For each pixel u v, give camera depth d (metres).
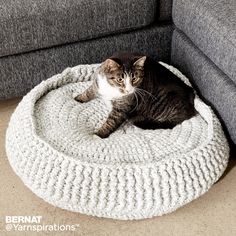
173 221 1.37
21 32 1.60
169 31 1.87
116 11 1.69
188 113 1.60
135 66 1.47
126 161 1.41
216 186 1.49
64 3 1.61
